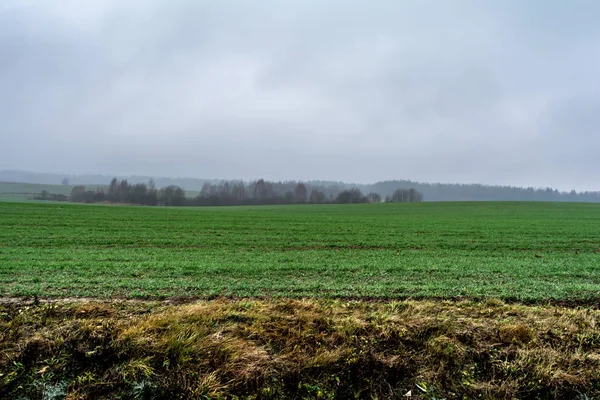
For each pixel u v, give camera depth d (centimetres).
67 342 661
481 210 6650
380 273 1374
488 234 2991
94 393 590
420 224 3866
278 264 1516
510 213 5841
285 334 723
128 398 585
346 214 5722
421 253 2033
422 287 1125
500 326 749
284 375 620
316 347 684
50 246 2073
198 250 2072
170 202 10650
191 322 747
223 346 667
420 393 609
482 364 662
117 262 1512
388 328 732
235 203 11838
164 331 706
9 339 664
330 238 2695
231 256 1805
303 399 594
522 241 2591
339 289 1100
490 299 975
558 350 689
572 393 610
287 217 4703
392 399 600
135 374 613
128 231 2839
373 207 8069
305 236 2795
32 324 715
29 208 4347
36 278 1161
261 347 676
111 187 10912
